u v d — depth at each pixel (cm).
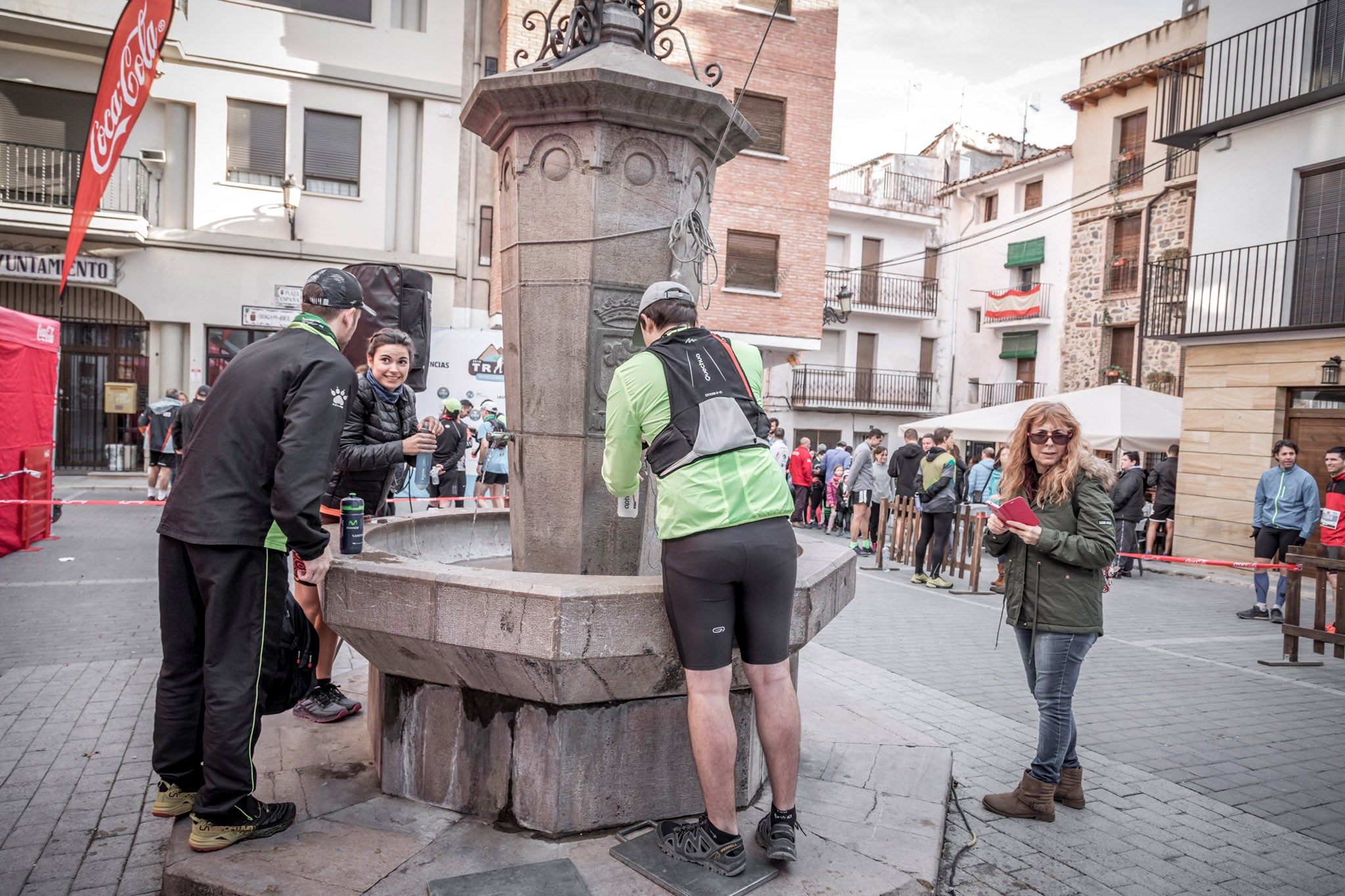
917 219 2869
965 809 350
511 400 366
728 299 2067
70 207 1584
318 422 256
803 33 2100
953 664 614
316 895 236
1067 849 317
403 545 422
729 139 365
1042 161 2542
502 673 262
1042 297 2541
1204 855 317
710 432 241
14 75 1577
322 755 343
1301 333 1209
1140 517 1238
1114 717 502
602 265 339
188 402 1341
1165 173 2123
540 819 274
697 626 240
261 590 263
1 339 870
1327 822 353
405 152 1819
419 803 297
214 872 247
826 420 2808
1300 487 863
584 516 341
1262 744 456
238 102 1694
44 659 516
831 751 376
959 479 1802
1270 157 1292
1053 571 337
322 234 1759
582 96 329
